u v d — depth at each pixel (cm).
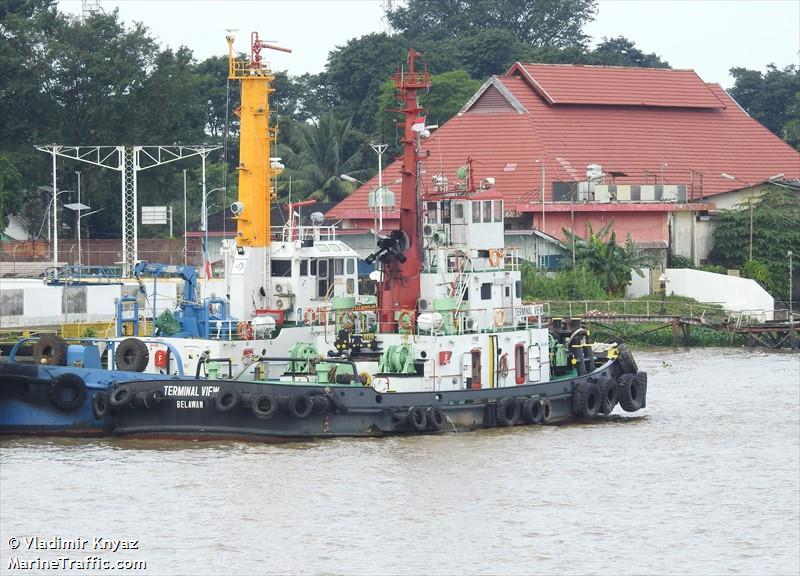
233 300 18438
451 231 17625
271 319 17688
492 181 18000
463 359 16888
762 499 14025
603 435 17012
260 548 12181
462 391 16575
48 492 13712
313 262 18588
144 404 15738
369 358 16938
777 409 19275
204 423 15688
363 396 15962
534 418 17225
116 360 16862
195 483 14075
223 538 12412
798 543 12619
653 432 17300
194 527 12700
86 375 16250
